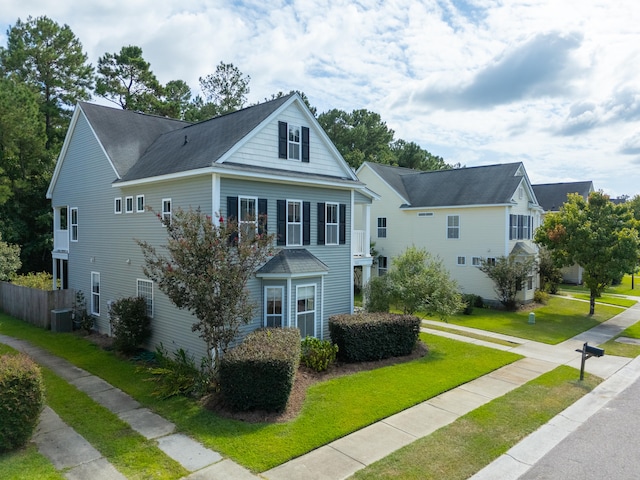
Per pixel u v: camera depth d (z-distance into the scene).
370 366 13.01
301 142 14.73
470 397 10.84
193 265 10.15
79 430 8.69
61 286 21.27
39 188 27.91
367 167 30.86
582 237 21.47
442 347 15.65
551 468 7.54
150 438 8.34
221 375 9.56
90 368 12.84
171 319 13.58
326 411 9.61
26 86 29.53
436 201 27.25
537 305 25.20
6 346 15.32
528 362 14.14
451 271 26.62
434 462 7.60
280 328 12.12
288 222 14.22
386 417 9.48
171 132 17.70
